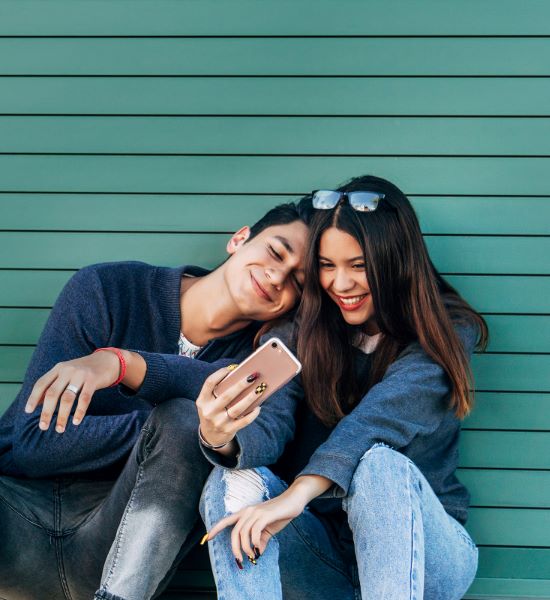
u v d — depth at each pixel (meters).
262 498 1.96
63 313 2.37
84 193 2.69
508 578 2.61
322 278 2.28
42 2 2.68
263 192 2.68
